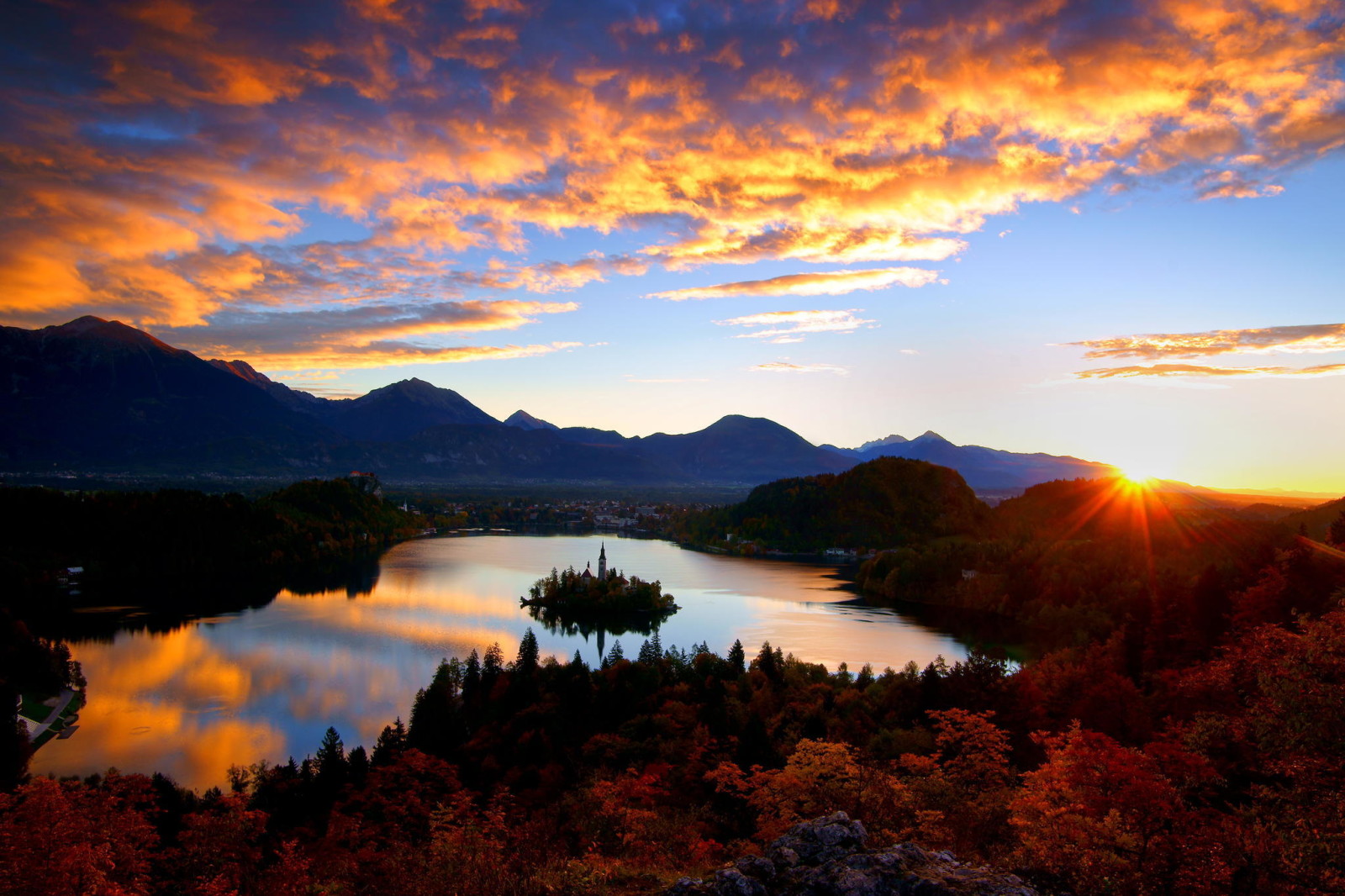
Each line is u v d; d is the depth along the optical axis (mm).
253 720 132375
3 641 145125
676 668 138250
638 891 30734
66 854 41531
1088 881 30328
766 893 22406
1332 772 33250
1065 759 36906
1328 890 27984
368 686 154375
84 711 136125
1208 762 36938
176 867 54531
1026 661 165750
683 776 79500
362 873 49531
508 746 102000
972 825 43750
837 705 109812
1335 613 37438
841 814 26078
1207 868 29578
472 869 39469
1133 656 102500
